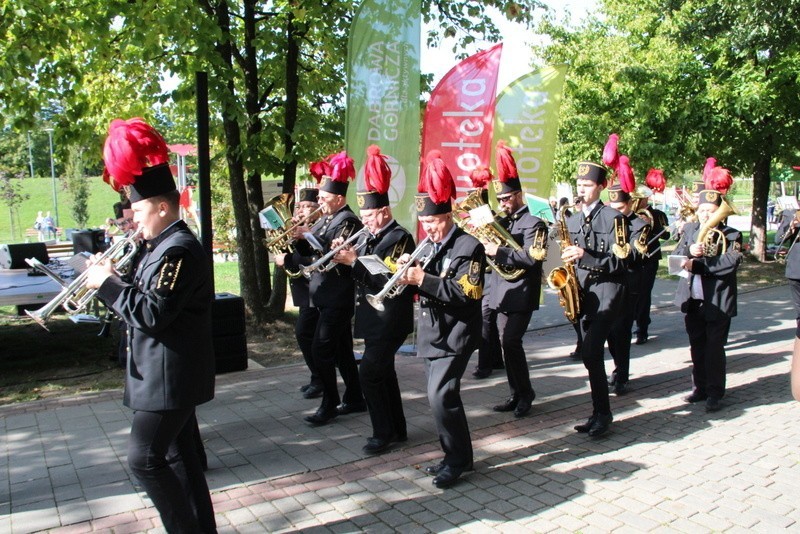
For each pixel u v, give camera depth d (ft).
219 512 13.10
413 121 24.20
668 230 26.86
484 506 13.29
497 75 25.16
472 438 17.01
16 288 24.02
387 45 24.08
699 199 18.85
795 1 42.73
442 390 13.94
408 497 13.71
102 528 12.44
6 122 28.30
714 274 18.40
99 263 10.30
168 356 10.28
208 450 16.30
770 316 33.50
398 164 24.34
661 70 44.75
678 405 19.58
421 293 14.26
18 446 16.60
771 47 46.80
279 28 32.01
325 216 19.15
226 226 54.65
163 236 10.51
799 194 76.74
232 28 31.89
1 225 106.42
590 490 13.96
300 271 18.86
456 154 25.71
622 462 15.39
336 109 35.37
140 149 10.14
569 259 16.33
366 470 15.06
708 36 48.19
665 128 47.21
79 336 29.25
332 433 17.42
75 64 28.68
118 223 19.60
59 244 41.27
